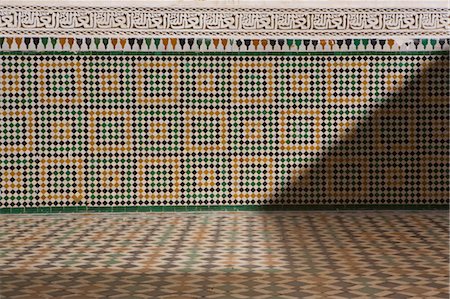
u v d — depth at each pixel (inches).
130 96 259.8
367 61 261.3
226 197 263.1
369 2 260.7
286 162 262.8
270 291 143.3
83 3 257.6
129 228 228.2
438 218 247.4
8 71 257.0
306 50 261.1
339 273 159.8
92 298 137.9
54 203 260.8
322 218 248.7
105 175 261.3
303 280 153.1
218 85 260.7
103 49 258.5
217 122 261.7
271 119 261.9
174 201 262.7
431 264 169.0
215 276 157.5
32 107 258.4
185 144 261.4
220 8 260.1
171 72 260.1
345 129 262.2
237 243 199.9
